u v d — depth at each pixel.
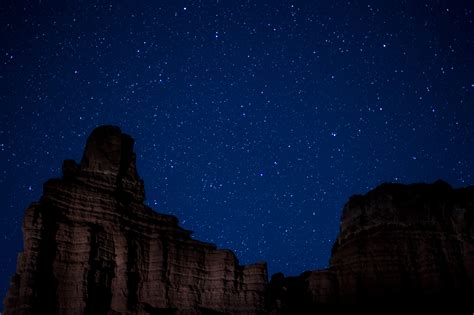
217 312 28.16
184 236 29.73
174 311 27.22
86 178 27.75
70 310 24.48
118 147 29.12
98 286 25.58
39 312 23.64
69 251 25.55
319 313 30.44
